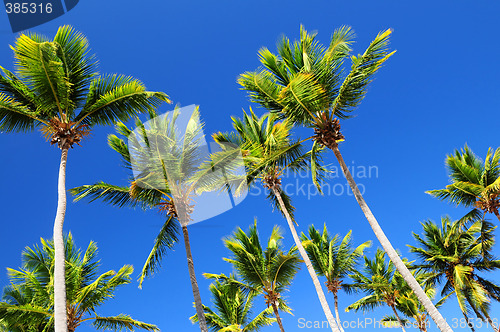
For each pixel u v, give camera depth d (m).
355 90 11.14
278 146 12.94
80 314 14.10
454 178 19.39
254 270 16.73
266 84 11.78
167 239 12.33
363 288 25.48
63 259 8.09
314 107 11.38
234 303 21.59
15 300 16.28
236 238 17.19
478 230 21.30
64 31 9.41
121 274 14.62
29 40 7.97
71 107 9.70
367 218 10.89
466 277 20.66
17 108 9.31
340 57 11.36
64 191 9.02
